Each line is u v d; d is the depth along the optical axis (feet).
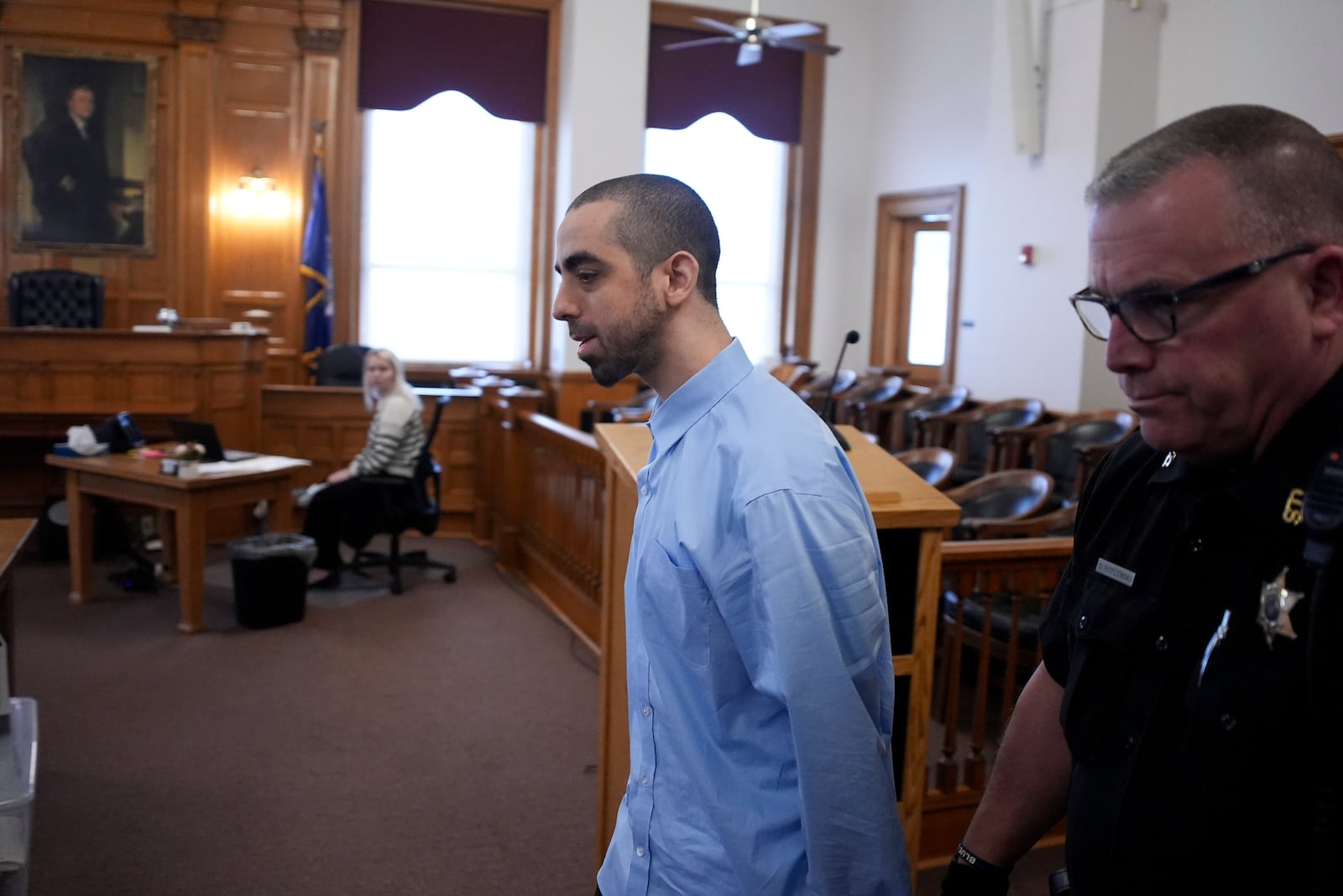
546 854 9.19
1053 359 25.39
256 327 28.53
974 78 29.78
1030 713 3.63
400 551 20.25
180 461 15.17
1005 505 13.85
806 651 3.42
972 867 3.68
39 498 20.02
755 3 24.56
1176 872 2.75
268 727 11.88
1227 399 2.66
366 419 22.79
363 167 29.50
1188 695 2.75
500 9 29.99
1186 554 2.87
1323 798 2.48
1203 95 23.52
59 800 9.94
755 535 3.50
